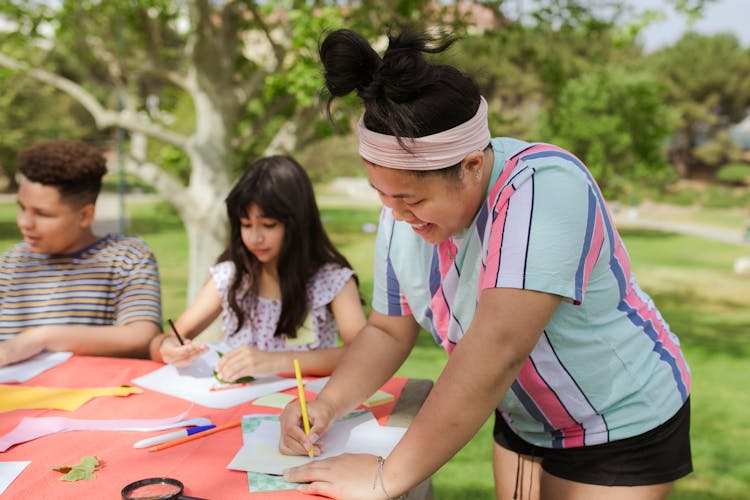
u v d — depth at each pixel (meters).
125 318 2.14
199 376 1.81
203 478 1.26
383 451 1.38
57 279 2.19
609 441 1.44
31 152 2.11
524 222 1.16
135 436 1.43
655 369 1.43
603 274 1.31
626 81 14.09
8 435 1.41
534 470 1.68
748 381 5.71
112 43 5.29
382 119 1.12
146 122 5.29
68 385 1.73
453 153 1.13
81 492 1.20
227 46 5.20
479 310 1.19
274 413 1.57
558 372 1.38
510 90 22.97
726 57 33.72
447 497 3.34
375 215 19.42
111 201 19.27
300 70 4.12
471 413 1.16
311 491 1.21
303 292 2.18
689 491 3.60
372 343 1.58
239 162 5.81
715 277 11.16
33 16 4.95
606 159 14.88
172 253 11.62
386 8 4.59
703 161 37.41
